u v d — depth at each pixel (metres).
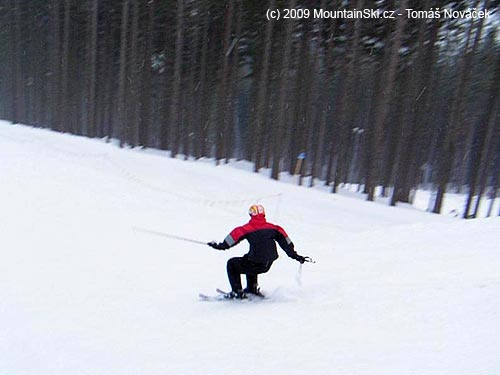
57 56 30.73
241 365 3.27
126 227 10.20
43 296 5.66
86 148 22.98
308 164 28.67
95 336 4.27
